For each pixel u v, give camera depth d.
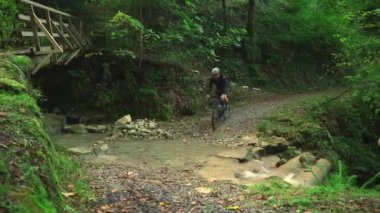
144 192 7.36
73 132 14.38
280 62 25.89
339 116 16.19
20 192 4.27
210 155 10.89
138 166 9.66
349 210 6.52
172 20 21.05
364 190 9.05
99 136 13.69
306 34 27.00
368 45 14.33
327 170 11.18
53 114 15.98
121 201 6.77
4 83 7.02
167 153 11.09
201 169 9.55
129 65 17.89
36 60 10.98
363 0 15.45
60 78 17.30
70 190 6.85
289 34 27.20
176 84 18.39
